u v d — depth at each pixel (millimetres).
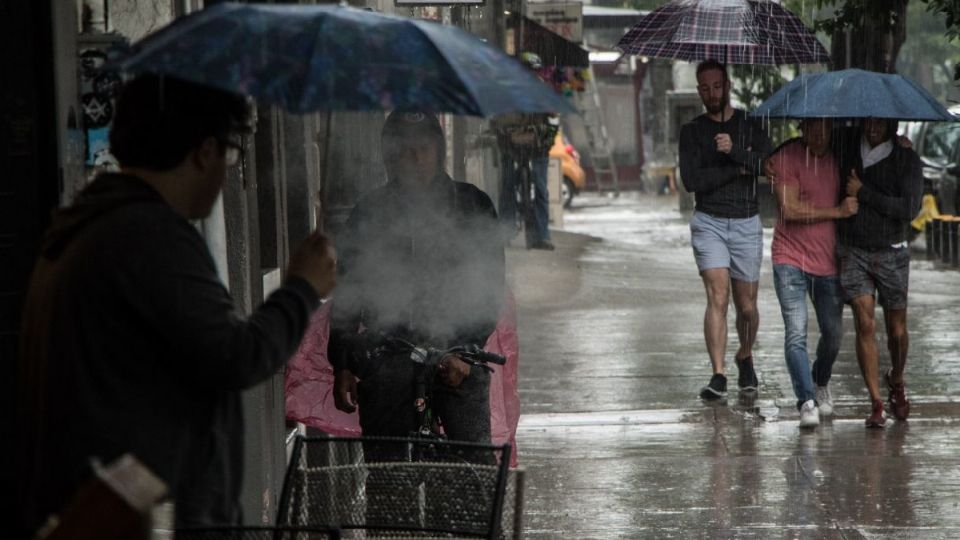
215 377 7977
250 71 8250
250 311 14641
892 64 38469
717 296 26875
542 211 52250
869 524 18266
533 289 42125
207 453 8266
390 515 10398
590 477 21047
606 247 55812
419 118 14305
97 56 11016
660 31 28812
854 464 21578
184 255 7957
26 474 8203
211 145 8383
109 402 7855
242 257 14328
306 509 10492
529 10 57250
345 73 8562
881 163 24094
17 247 10297
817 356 25297
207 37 8398
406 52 8703
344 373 14422
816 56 28625
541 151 51500
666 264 50125
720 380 26844
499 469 10016
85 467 7805
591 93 105875
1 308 10336
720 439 23562
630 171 112312
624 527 18297
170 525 7703
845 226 24312
